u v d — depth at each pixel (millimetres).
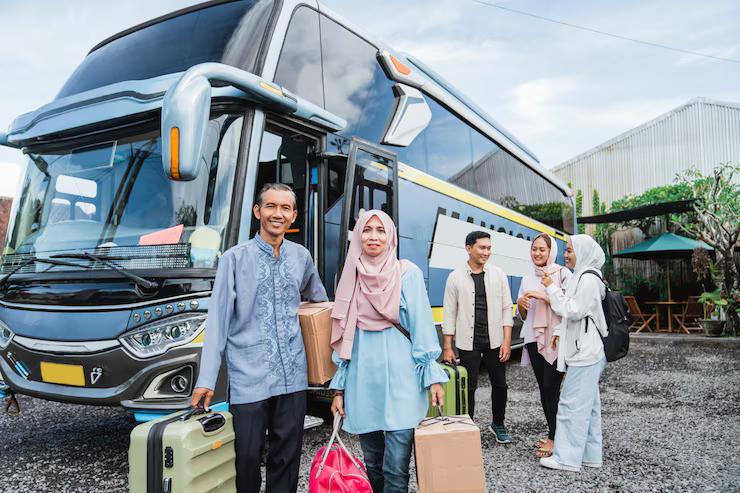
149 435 2455
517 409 6297
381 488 2854
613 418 5801
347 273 2803
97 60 5410
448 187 7426
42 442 4949
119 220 4277
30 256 4516
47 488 3805
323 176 4957
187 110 3467
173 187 4176
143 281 3832
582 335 4117
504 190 9406
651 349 11914
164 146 3455
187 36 4980
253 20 4824
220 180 4074
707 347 12055
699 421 5613
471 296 4676
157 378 3723
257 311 2723
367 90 5895
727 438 4984
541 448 4465
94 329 3910
